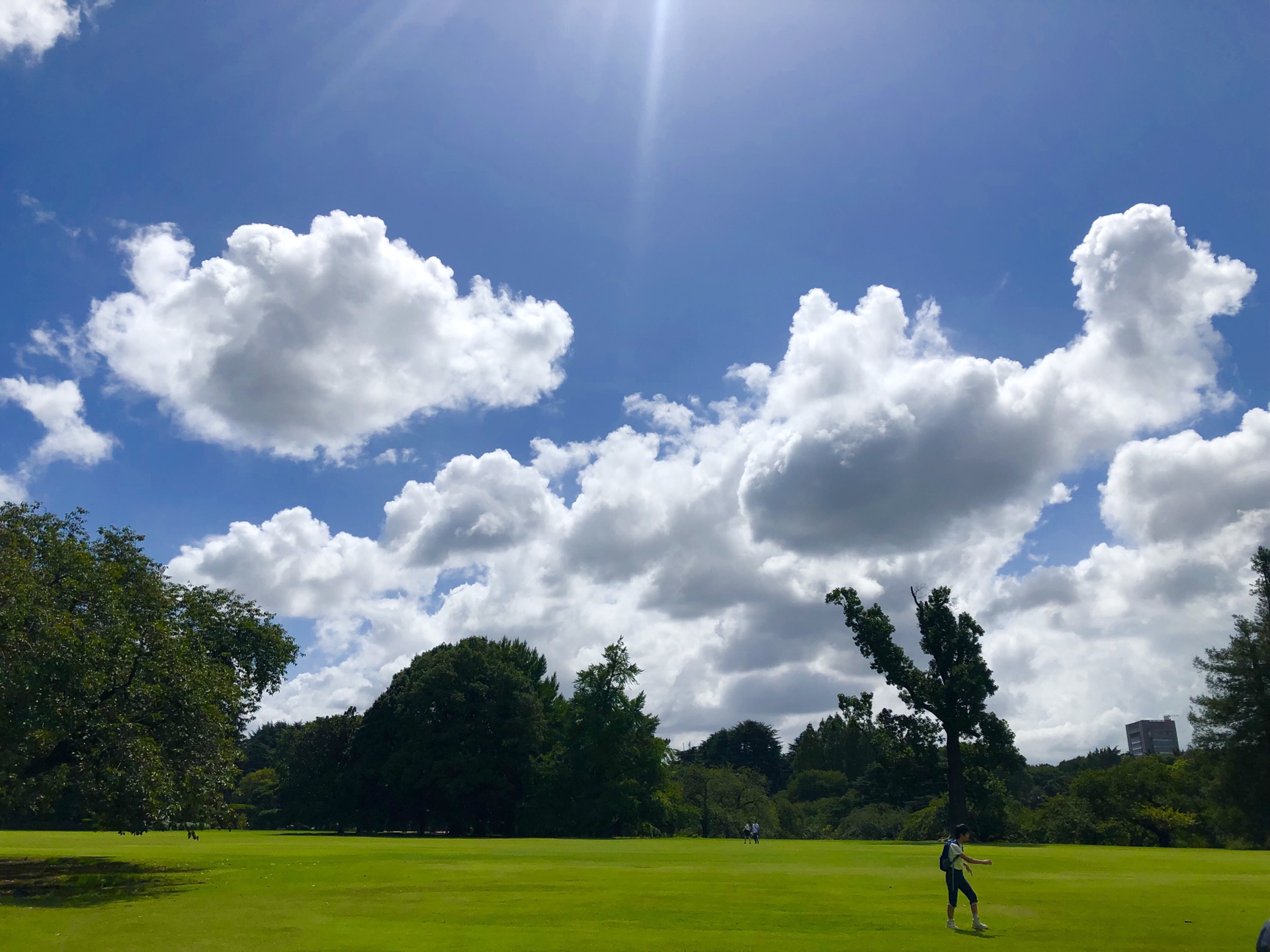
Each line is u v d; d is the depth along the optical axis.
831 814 126.44
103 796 25.00
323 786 90.00
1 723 22.75
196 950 14.10
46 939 15.34
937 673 66.25
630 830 87.88
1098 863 37.91
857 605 68.12
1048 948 14.46
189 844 50.53
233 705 31.16
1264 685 66.00
